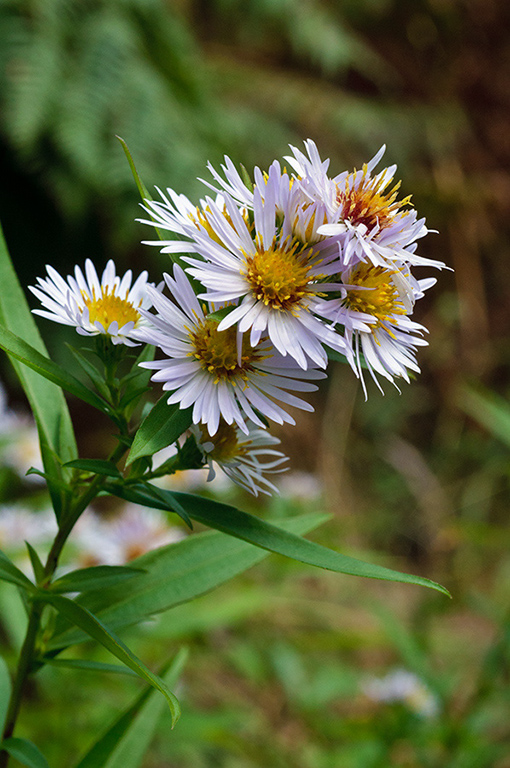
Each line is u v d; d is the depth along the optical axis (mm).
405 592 1128
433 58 1560
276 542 348
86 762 384
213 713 598
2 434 671
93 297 360
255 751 648
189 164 1004
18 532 575
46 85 933
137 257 1131
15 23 942
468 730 562
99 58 985
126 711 389
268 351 348
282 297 342
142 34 1064
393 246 351
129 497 354
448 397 1521
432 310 1551
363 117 1352
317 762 623
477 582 1192
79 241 1104
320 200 344
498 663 562
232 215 344
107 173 955
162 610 371
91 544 565
